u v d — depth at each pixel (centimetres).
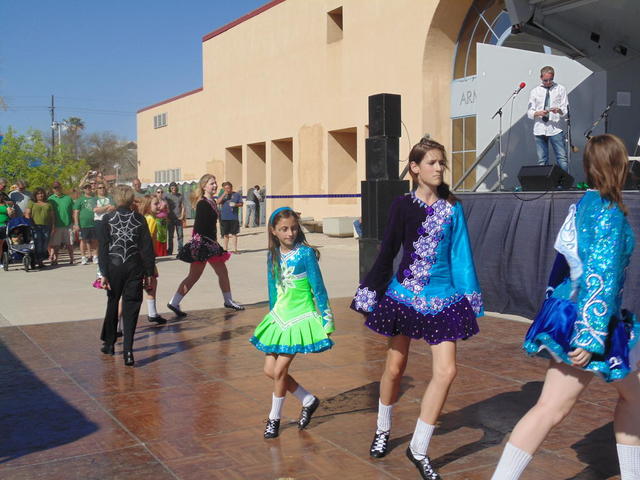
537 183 945
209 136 3372
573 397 309
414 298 373
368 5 2130
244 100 2984
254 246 1972
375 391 544
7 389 562
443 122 1941
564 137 1085
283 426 466
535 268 819
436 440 435
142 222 648
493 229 880
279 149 2806
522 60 1191
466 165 1906
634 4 989
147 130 4228
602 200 308
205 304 980
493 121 1180
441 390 367
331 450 421
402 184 990
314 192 2488
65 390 558
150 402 523
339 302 977
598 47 1109
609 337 303
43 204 1459
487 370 600
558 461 397
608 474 378
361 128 2202
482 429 453
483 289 888
